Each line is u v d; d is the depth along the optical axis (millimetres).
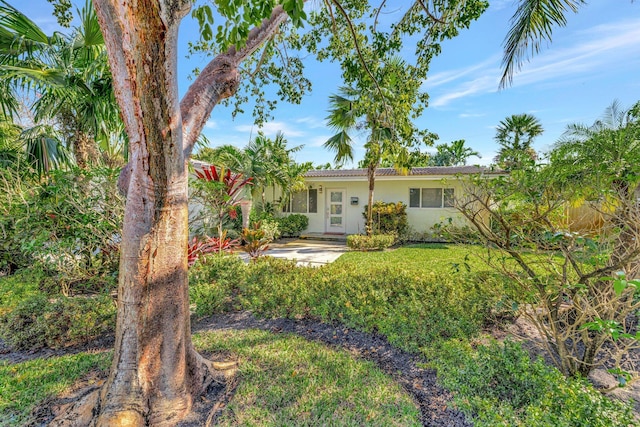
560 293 2693
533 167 2859
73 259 4316
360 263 7734
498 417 1876
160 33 1794
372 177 10742
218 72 2590
